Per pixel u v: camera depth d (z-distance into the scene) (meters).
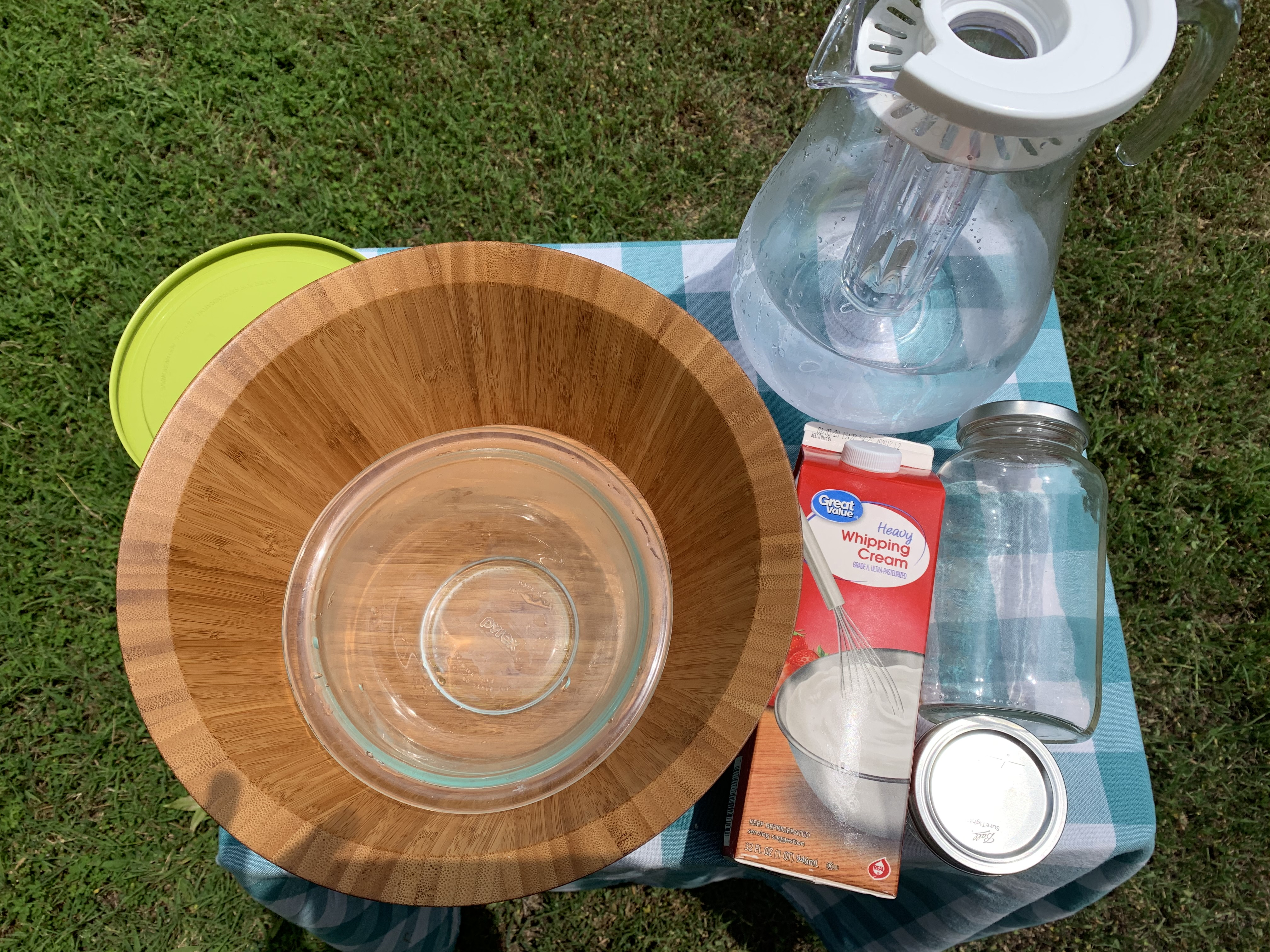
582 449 0.58
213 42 1.62
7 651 1.37
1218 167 1.58
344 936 0.67
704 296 0.74
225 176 1.58
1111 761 0.62
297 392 0.48
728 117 1.59
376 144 1.59
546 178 1.57
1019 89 0.36
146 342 0.76
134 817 1.32
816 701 0.55
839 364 0.60
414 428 0.56
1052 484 0.66
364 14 1.64
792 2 1.64
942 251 0.58
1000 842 0.53
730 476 0.46
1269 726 1.35
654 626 0.54
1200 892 1.31
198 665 0.43
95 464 1.45
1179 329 1.52
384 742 0.54
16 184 1.55
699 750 0.40
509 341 0.51
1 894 1.28
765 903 1.25
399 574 0.61
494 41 1.63
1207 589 1.42
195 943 1.27
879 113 0.44
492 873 0.37
